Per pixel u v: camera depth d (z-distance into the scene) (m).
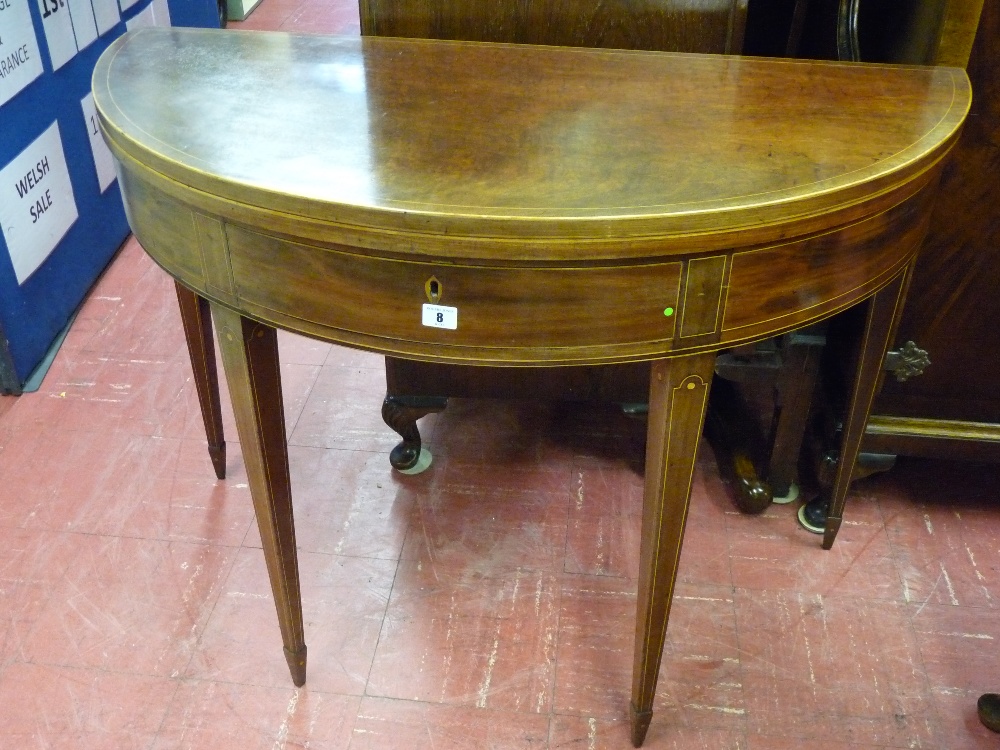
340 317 0.93
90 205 2.20
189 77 1.13
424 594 1.45
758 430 1.73
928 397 1.45
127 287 2.21
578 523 1.58
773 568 1.50
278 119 1.02
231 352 1.04
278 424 1.11
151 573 1.49
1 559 1.50
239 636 1.39
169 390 1.88
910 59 1.27
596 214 0.82
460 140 0.97
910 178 0.94
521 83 1.13
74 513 1.59
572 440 1.77
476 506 1.62
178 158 0.91
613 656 1.36
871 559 1.52
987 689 1.32
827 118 1.04
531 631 1.40
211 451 1.62
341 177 0.88
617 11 1.36
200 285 1.00
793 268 0.92
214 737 1.25
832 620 1.42
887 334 1.28
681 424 0.99
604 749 1.24
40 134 1.95
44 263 1.98
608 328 0.89
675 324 0.90
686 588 1.46
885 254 1.01
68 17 2.05
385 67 1.18
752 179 0.89
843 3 1.34
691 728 1.27
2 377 1.84
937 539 1.55
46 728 1.26
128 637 1.38
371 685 1.32
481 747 1.24
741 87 1.12
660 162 0.93
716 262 0.87
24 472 1.68
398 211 0.82
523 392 1.61
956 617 1.42
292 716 1.28
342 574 1.49
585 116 1.04
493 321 0.89
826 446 1.56
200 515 1.59
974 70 1.19
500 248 0.83
